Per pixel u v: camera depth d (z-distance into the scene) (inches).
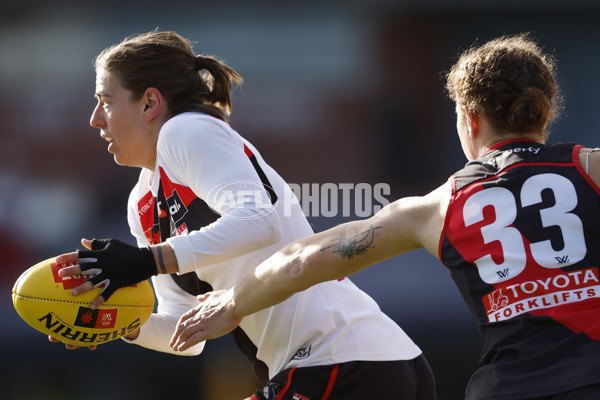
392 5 1106.1
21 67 1133.7
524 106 279.9
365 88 1115.9
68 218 1087.0
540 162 272.1
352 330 335.9
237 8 1115.3
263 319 338.6
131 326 340.2
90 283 316.8
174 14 1125.1
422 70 1107.9
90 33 1138.0
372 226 288.0
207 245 315.0
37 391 810.2
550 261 256.7
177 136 323.6
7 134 1119.6
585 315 250.7
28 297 319.6
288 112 1118.4
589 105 1070.4
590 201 261.1
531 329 254.4
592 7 1073.5
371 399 331.9
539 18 1081.4
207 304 325.7
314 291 338.3
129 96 343.0
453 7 1094.4
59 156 1115.3
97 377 801.6
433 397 362.6
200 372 794.8
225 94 364.5
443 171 1106.1
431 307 892.0
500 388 251.9
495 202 268.7
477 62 288.2
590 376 240.7
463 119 299.7
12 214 1077.8
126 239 1073.5
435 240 278.1
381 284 907.4
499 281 261.6
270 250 339.9
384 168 1111.6
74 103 1132.5
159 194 344.2
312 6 1111.6
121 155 354.6
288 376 329.4
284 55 1117.7
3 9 1125.7
